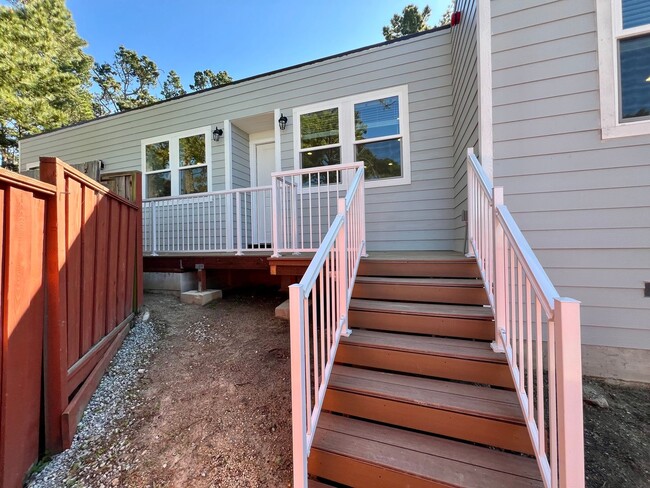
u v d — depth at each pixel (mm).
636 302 2398
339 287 2188
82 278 2283
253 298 4602
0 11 9758
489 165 2678
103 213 2713
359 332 2320
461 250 3686
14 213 1590
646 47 2344
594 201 2469
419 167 4453
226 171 5711
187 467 1740
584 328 2518
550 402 1110
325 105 4965
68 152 7043
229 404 2229
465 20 3309
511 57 2629
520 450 1490
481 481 1309
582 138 2482
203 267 4453
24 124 10594
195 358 2861
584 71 2467
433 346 2016
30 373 1722
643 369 2387
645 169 2359
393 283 2613
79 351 2225
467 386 1812
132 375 2627
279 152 5254
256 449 1831
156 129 6266
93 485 1652
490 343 2023
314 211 4957
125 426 2070
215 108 5789
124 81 20938
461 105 3607
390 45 4609
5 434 1523
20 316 1641
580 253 2510
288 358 2754
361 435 1619
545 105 2559
